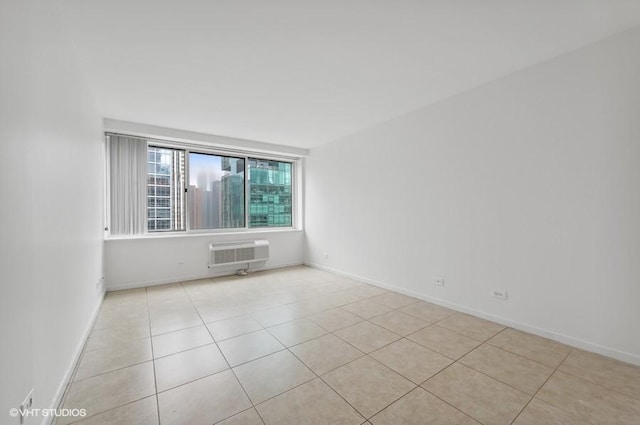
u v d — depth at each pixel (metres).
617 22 2.08
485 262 3.10
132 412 1.70
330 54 2.46
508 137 2.88
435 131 3.59
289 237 6.12
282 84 3.02
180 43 2.27
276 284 4.65
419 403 1.79
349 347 2.52
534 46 2.38
